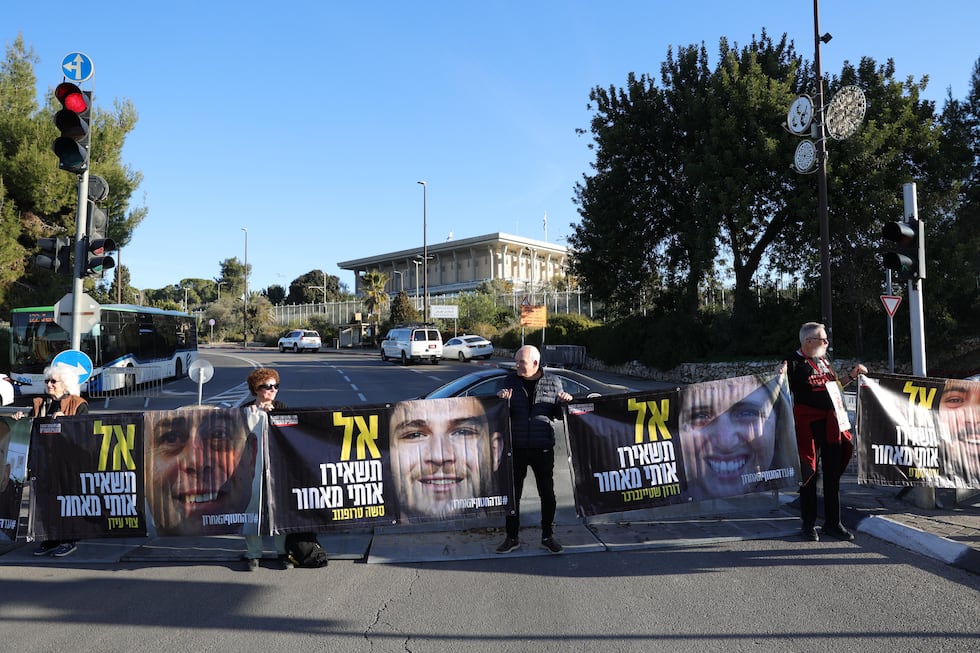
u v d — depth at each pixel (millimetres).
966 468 6355
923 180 20297
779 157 20516
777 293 24844
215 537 6055
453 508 5590
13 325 18594
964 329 20547
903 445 6258
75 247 9172
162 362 24500
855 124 15211
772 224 23047
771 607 4273
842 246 20672
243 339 75625
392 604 4457
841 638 3809
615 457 5871
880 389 6254
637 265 25266
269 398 5547
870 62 21609
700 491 6059
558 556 5430
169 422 5449
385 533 6102
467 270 87875
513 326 42594
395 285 97812
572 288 46594
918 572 4863
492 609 4336
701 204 21812
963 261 19266
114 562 5410
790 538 5758
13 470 5590
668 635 3896
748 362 22188
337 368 31719
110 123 27219
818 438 5691
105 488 5461
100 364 19094
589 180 25812
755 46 23531
